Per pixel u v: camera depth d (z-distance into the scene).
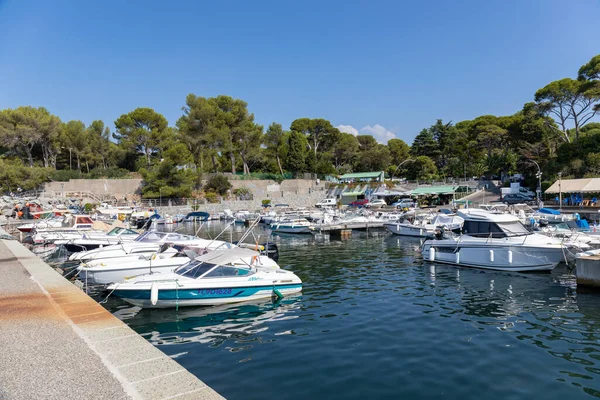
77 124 72.81
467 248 19.41
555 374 7.88
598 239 19.97
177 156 62.09
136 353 6.33
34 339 7.04
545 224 30.22
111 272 15.17
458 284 15.91
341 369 8.28
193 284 12.88
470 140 82.44
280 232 38.62
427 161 86.25
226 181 67.31
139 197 63.28
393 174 91.69
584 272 14.40
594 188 42.31
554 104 59.88
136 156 76.00
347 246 28.52
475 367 8.26
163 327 11.30
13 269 14.84
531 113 63.81
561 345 9.34
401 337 10.10
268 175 75.06
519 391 7.23
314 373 8.11
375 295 14.42
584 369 8.07
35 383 5.27
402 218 38.31
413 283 16.27
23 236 28.83
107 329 7.59
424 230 32.06
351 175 82.00
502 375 7.88
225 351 9.41
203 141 68.00
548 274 17.28
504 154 71.44
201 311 12.75
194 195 64.81
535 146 67.88
